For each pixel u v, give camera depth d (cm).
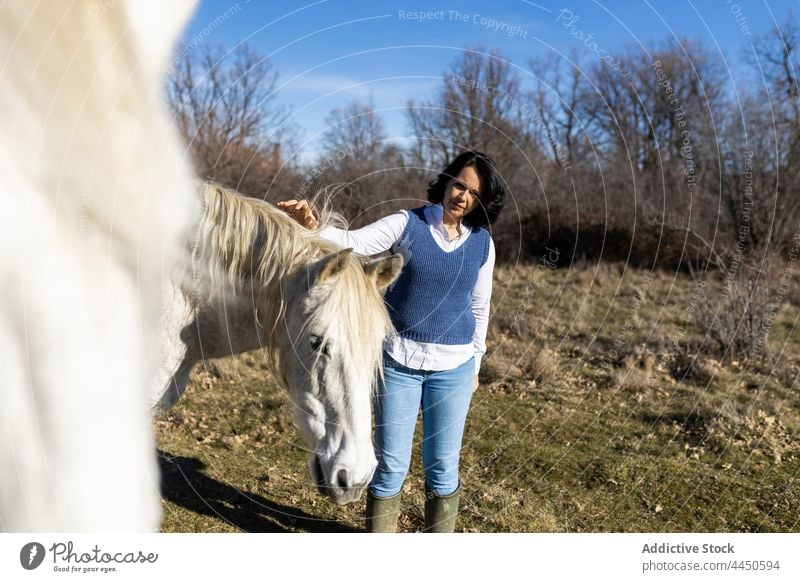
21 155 176
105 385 194
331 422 212
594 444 408
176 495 314
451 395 244
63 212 182
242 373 521
